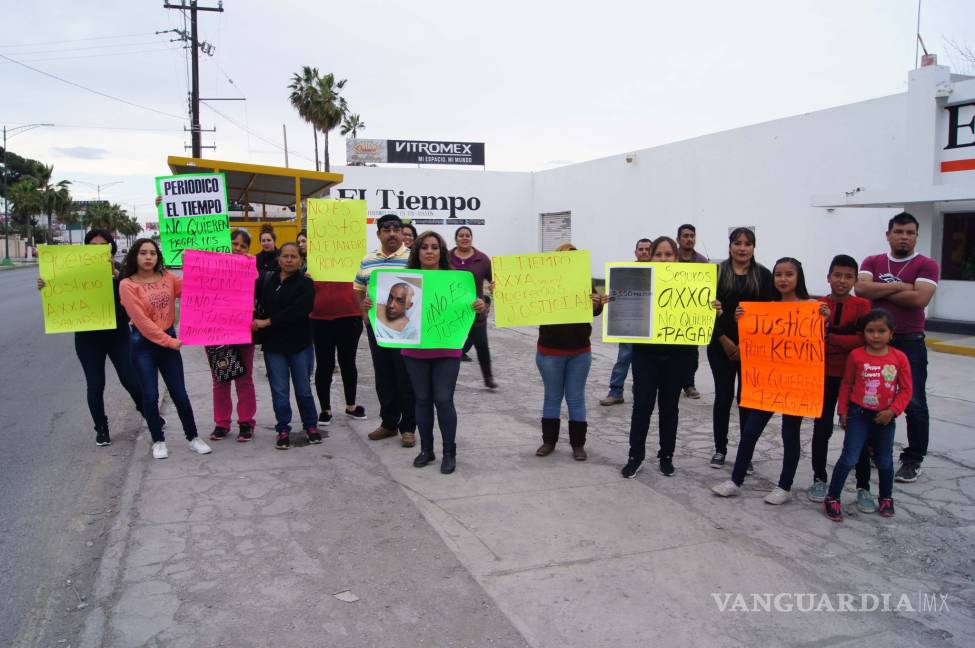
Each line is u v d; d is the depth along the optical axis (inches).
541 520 173.6
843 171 554.6
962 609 134.4
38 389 336.5
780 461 225.1
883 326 167.3
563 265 210.1
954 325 478.9
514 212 1025.5
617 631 125.3
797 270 186.9
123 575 143.3
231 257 221.5
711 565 150.8
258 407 289.6
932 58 471.8
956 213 484.1
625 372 301.9
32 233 2908.5
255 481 199.6
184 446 233.9
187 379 347.9
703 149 703.1
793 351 180.5
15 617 131.1
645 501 187.3
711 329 195.9
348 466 214.2
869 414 173.2
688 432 259.8
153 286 216.5
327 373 262.4
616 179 844.0
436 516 175.6
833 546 161.3
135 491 190.5
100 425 239.8
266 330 229.0
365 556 153.3
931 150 466.9
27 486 201.2
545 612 131.3
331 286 257.3
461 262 328.5
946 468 216.2
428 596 136.7
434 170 978.1
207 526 167.8
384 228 235.6
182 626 125.0
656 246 204.4
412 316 206.2
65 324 221.9
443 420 209.0
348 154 1078.4
